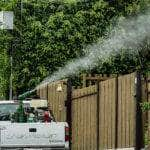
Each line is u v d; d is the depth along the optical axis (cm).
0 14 4041
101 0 4116
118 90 2838
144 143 2578
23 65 4144
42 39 4166
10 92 4000
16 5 4184
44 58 4156
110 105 2914
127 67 3900
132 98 2692
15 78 4119
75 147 3322
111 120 2903
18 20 4172
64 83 3384
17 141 2838
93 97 3102
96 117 3067
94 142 3094
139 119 2600
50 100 3669
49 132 2856
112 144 2888
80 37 4116
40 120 3147
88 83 3450
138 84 2600
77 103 3291
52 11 4194
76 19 4144
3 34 4084
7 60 4088
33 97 3834
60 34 4150
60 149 2861
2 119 3102
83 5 4159
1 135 2834
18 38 4150
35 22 4162
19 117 2997
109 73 3938
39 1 4203
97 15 4109
